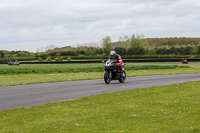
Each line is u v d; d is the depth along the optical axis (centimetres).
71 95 1529
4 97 1462
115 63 2111
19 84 2117
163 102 1255
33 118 976
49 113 1052
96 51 14312
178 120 926
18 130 832
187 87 1777
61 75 3259
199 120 918
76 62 8325
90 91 1684
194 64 6309
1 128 857
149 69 4809
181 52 12000
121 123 900
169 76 2889
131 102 1266
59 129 838
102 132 802
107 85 2014
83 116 998
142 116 992
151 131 805
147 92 1571
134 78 2642
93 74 3406
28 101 1341
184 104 1201
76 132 806
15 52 18388
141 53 12575
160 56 10562
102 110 1095
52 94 1569
